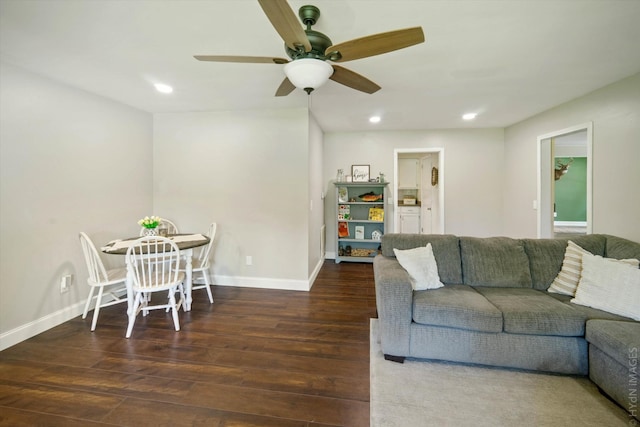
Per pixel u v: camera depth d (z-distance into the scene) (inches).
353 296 139.2
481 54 86.7
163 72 100.3
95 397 69.7
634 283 76.1
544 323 76.5
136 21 70.0
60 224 109.4
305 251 147.3
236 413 65.0
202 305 128.0
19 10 65.4
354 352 89.9
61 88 109.1
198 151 153.2
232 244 153.3
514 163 177.3
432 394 70.8
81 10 65.4
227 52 85.4
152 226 118.6
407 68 96.4
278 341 96.6
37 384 74.4
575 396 69.8
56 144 107.7
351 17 67.5
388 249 113.0
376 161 202.1
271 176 148.4
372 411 65.3
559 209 341.1
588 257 89.3
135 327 106.8
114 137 132.3
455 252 107.7
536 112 151.2
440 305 82.2
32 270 100.1
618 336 64.7
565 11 66.1
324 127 189.5
